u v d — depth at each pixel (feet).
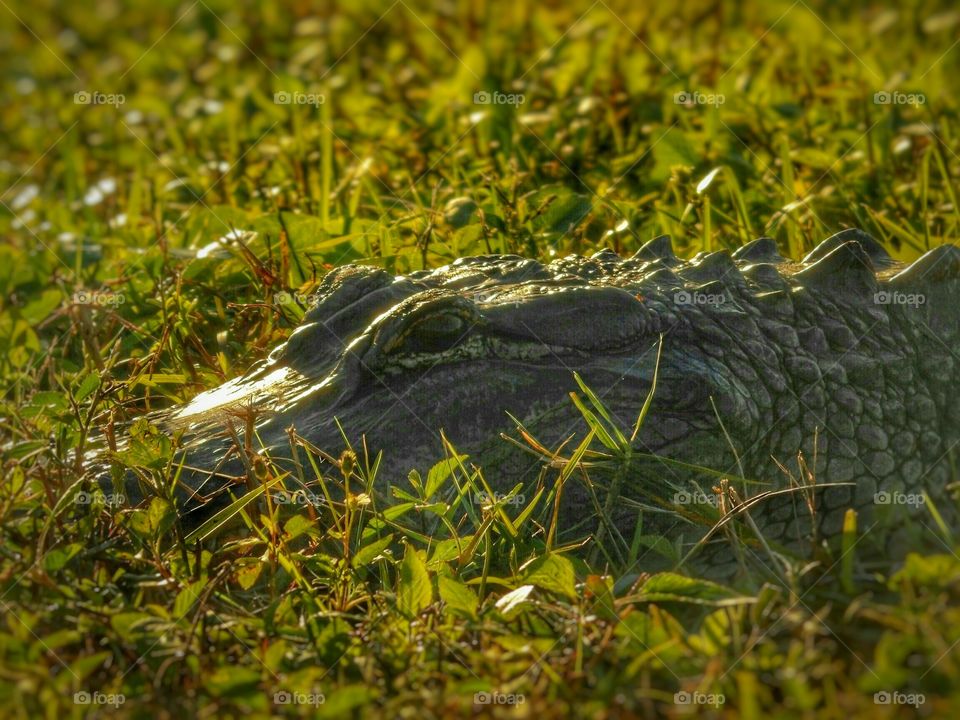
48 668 14.55
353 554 17.56
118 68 51.93
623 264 22.02
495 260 21.76
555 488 17.75
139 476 17.81
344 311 20.07
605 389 18.93
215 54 52.13
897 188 30.60
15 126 47.80
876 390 20.77
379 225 28.04
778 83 38.81
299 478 18.01
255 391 19.70
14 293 29.40
